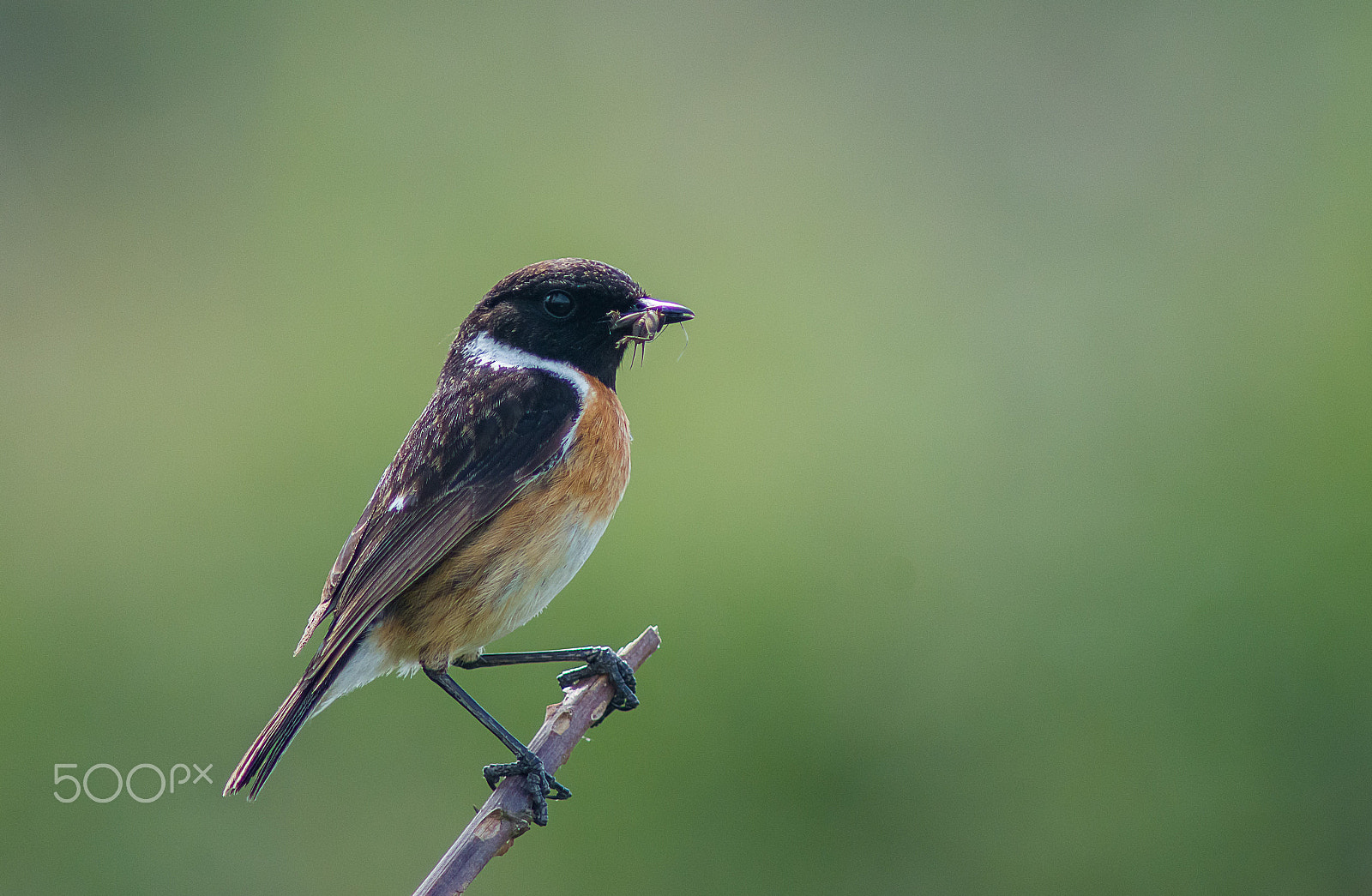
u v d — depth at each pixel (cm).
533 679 1082
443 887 571
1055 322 1493
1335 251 1352
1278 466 1198
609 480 738
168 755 1120
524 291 766
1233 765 1092
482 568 702
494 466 713
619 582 1120
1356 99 1512
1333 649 1108
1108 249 1656
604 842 1041
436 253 1547
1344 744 1094
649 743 1060
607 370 774
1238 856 1075
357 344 1403
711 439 1261
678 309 764
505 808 600
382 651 703
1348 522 1138
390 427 1257
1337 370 1244
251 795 633
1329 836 1077
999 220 1750
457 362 772
